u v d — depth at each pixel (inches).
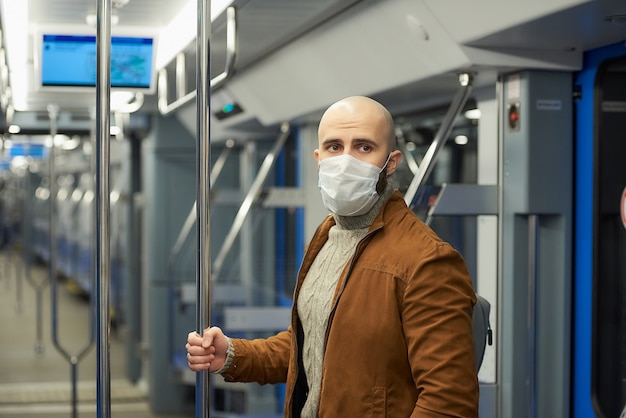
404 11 151.9
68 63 208.7
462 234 172.7
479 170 172.2
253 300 298.8
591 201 153.9
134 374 399.5
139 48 208.4
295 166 299.4
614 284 154.9
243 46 212.1
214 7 170.6
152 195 350.3
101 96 98.0
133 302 398.6
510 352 159.2
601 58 149.3
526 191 154.6
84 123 339.3
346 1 162.9
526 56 149.4
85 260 563.5
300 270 104.7
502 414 161.2
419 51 159.2
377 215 98.3
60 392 383.2
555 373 160.1
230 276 305.9
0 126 333.7
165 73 222.5
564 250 158.4
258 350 110.7
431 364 90.8
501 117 159.9
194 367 102.2
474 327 103.6
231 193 307.6
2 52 215.6
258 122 278.4
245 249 300.2
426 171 155.3
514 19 128.7
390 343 94.0
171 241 352.2
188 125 349.7
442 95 192.4
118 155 426.3
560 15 122.1
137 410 353.7
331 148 98.5
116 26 205.8
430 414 89.8
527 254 158.7
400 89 182.5
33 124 335.9
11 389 388.8
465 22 139.6
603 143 152.7
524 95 154.3
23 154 506.6
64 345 498.3
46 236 802.8
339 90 204.8
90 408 352.8
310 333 101.3
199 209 98.9
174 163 351.6
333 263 100.9
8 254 806.5
